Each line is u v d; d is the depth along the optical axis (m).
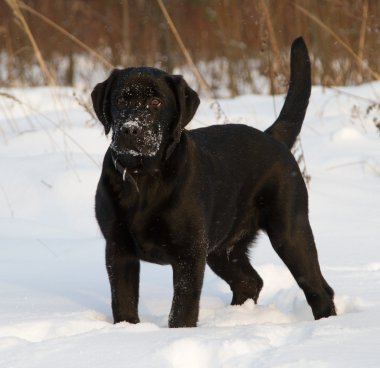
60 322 7.54
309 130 17.72
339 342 6.54
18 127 18.17
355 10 22.45
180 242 7.92
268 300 9.71
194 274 7.96
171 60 25.36
